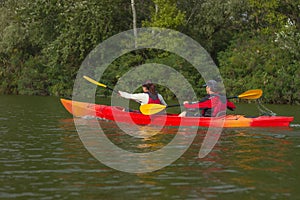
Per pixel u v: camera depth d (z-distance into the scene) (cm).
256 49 3206
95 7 3434
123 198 715
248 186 784
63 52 3478
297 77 2909
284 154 1052
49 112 1995
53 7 3538
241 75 3186
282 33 3020
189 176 847
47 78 3791
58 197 718
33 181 805
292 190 762
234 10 3419
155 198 717
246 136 1320
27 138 1250
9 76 3959
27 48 4028
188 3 3653
